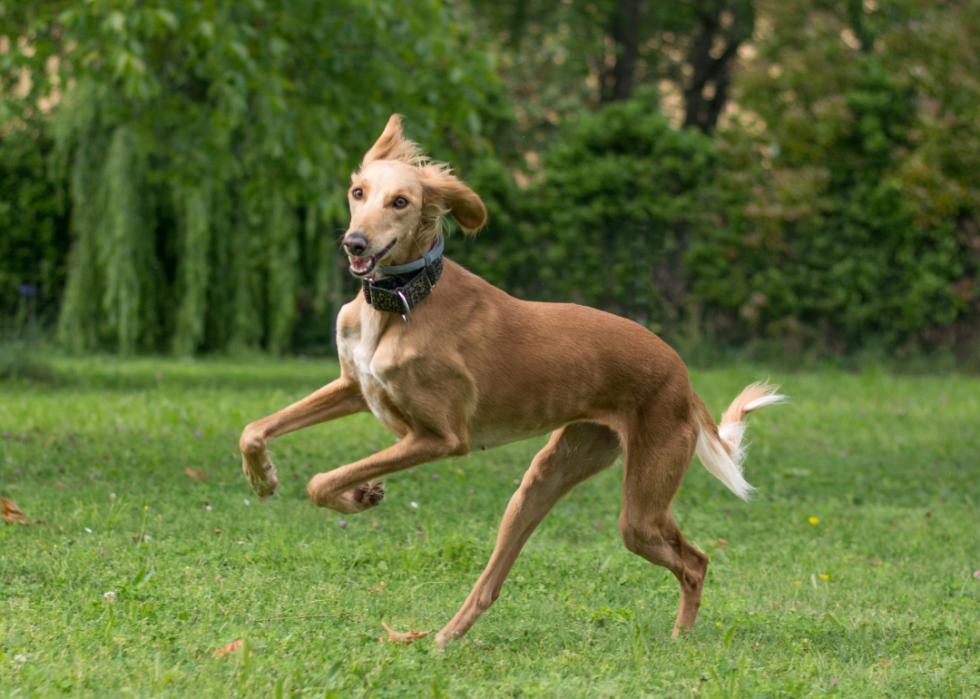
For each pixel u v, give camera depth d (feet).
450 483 23.22
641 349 13.85
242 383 40.09
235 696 10.53
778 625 14.53
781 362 53.31
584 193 53.78
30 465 22.22
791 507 23.57
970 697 11.80
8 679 10.60
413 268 12.55
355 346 12.90
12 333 47.39
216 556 16.14
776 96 56.85
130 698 10.23
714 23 70.38
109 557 15.70
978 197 51.52
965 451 30.32
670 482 13.83
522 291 55.67
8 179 51.57
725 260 54.29
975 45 53.62
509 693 11.14
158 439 26.00
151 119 36.14
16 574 14.69
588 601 15.62
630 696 11.22
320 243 54.29
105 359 49.19
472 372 12.89
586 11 66.85
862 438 32.27
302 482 22.12
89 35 30.68
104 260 49.55
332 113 35.35
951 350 54.03
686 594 14.37
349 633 12.85
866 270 52.75
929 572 18.28
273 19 32.96
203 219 49.93
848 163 53.31
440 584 15.75
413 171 12.75
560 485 14.30
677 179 54.49
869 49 60.85
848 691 11.72
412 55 34.63
